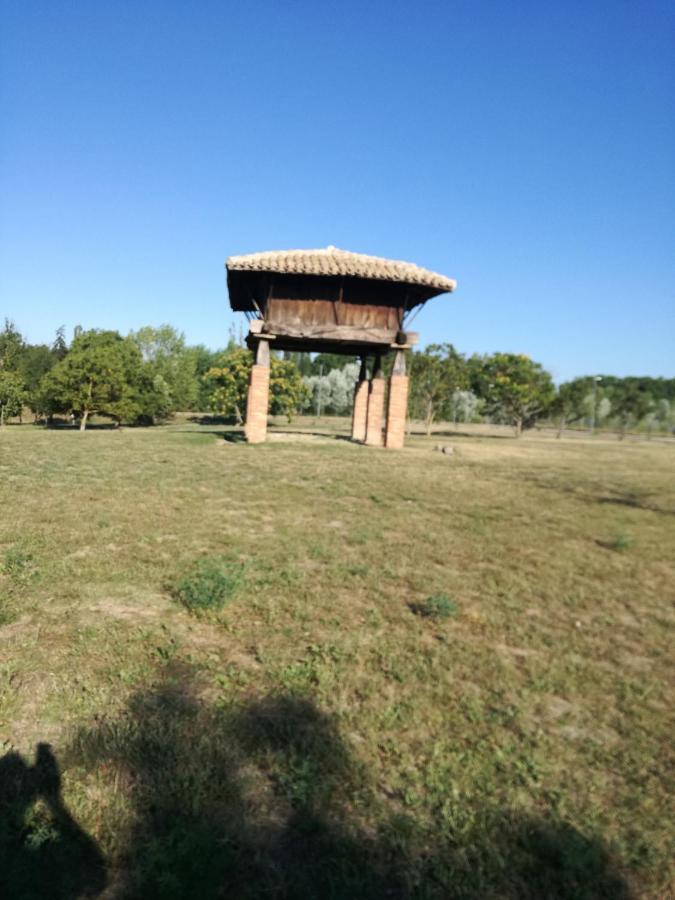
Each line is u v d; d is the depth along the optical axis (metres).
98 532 7.77
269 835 2.77
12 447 18.45
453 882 2.56
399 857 2.68
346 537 8.23
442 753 3.46
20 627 4.82
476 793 3.13
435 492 12.68
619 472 19.28
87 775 3.09
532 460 22.41
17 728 3.47
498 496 12.70
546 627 5.47
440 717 3.82
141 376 49.78
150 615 5.17
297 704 3.84
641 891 2.61
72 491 10.61
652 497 13.88
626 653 5.02
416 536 8.56
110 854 2.64
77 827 2.78
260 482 12.55
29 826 2.78
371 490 12.37
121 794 2.95
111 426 50.12
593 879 2.62
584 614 5.89
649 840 2.88
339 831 2.81
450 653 4.74
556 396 49.97
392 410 22.66
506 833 2.86
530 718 3.90
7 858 2.60
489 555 7.78
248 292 22.59
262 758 3.29
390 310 21.34
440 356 42.50
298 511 9.87
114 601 5.45
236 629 4.97
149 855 2.59
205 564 6.50
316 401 70.56
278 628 5.04
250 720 3.65
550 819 2.97
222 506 9.91
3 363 54.00
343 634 4.98
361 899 2.46
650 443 45.06
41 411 47.22
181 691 3.94
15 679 3.99
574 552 8.23
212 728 3.52
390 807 3.01
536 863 2.69
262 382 21.48
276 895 2.46
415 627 5.23
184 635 4.82
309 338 20.89
